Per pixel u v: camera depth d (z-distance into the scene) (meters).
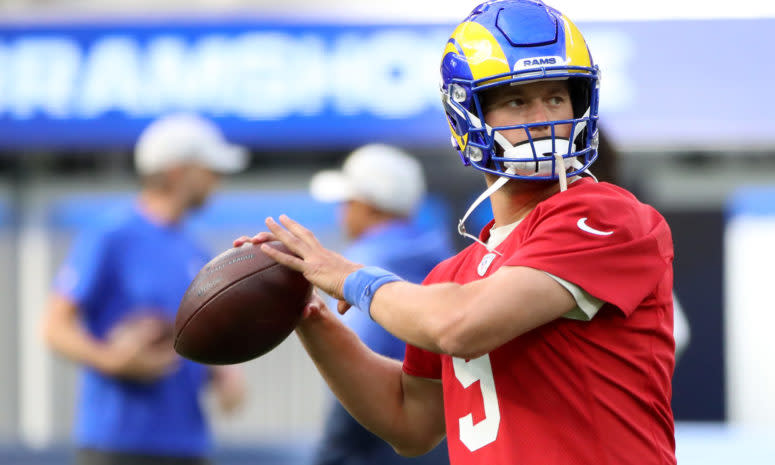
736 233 27.41
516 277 6.84
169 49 26.64
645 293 7.05
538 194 7.75
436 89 26.08
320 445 14.23
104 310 15.52
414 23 26.16
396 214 16.31
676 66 25.52
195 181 16.06
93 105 26.84
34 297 28.89
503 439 7.27
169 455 15.11
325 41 26.31
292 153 28.25
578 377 7.11
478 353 6.87
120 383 15.02
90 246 15.41
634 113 25.56
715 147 26.44
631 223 7.13
